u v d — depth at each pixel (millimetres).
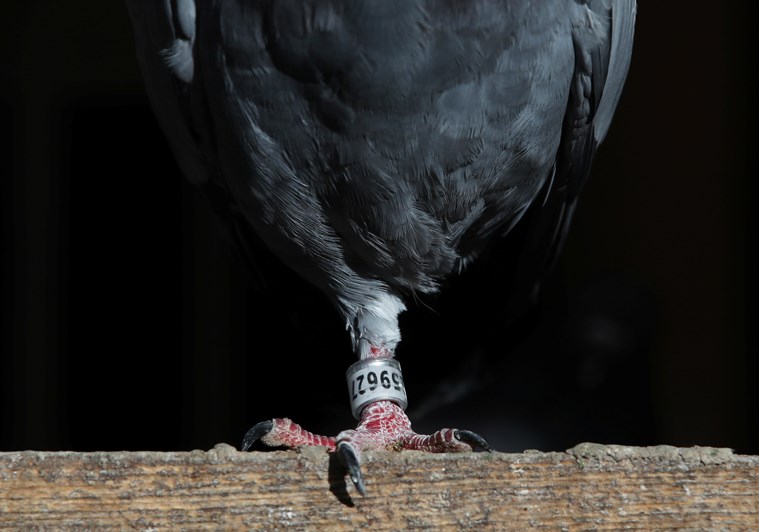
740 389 13297
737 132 13453
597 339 10859
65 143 13789
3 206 13742
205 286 13750
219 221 9047
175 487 5641
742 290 13375
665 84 13633
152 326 13758
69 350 13734
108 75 13727
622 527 5754
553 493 5766
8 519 5562
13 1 13703
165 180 13891
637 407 10781
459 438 6746
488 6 6973
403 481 5723
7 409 13508
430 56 6996
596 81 7773
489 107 7246
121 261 13867
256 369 11461
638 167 13641
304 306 9328
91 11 13719
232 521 5629
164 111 8273
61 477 5605
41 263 13750
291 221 7688
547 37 7242
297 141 7320
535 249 8852
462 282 8914
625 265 13539
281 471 5688
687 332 13414
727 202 13469
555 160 8305
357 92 7059
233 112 7352
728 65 13484
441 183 7449
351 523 5668
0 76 13688
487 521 5711
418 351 9242
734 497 5797
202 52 7465
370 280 7957
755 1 13406
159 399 13602
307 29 6957
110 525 5586
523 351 10758
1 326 13656
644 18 13664
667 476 5801
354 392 7566
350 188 7422
